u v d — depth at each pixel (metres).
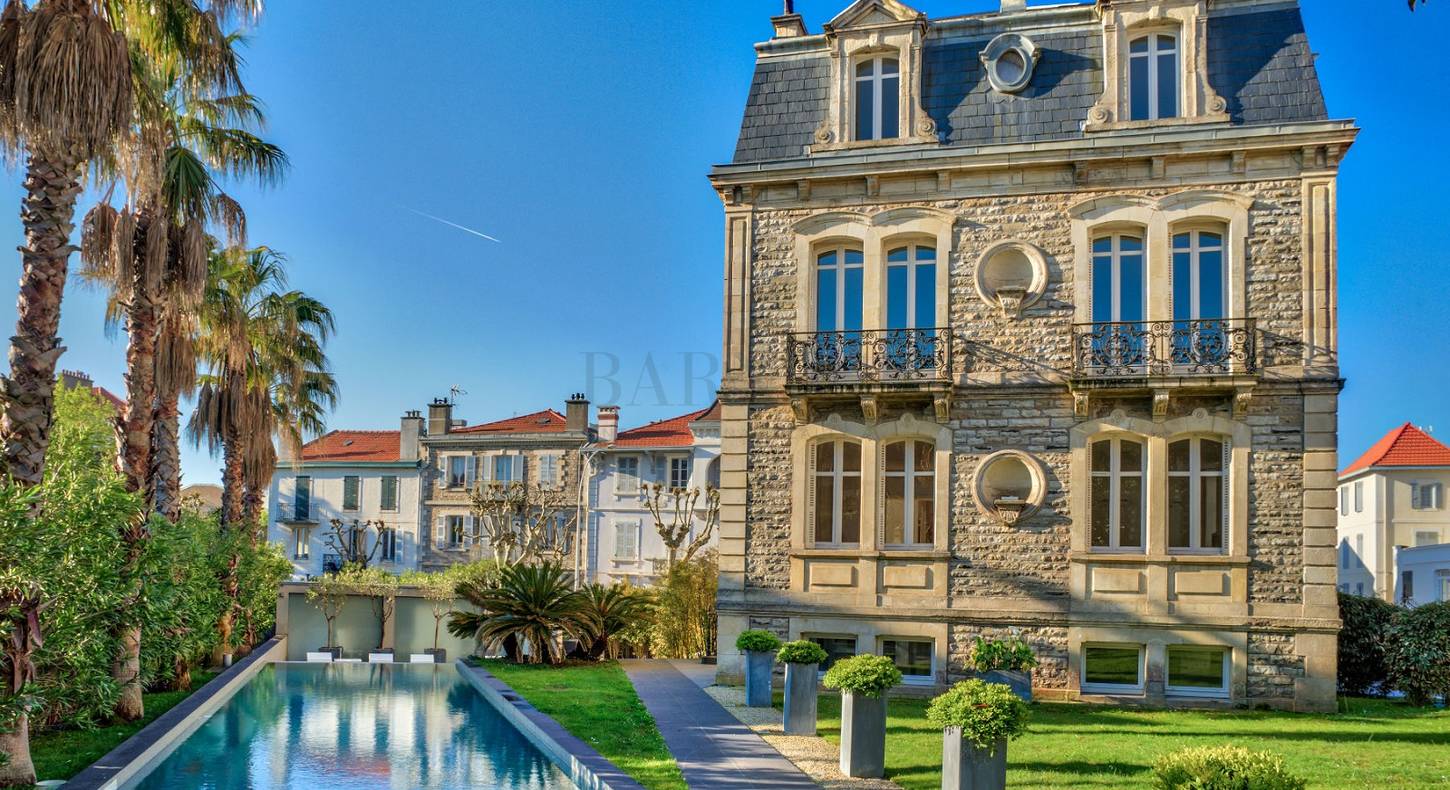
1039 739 13.29
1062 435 17.61
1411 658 17.11
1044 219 17.91
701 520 43.69
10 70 11.31
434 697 19.86
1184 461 17.47
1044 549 17.55
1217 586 16.92
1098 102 17.88
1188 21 17.75
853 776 11.02
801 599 18.28
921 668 18.00
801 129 19.17
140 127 13.46
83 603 11.41
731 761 11.86
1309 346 16.73
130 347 15.66
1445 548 34.06
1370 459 48.16
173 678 18.33
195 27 13.83
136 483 15.56
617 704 16.44
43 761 11.71
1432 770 11.31
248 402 24.88
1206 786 6.58
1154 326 17.22
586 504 46.19
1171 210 17.39
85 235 14.21
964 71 18.83
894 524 18.39
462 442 50.56
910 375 18.05
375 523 51.62
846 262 18.86
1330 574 16.52
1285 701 16.55
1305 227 16.91
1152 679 17.00
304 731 15.62
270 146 18.02
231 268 22.38
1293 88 17.31
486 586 25.62
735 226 19.08
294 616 32.41
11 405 11.00
